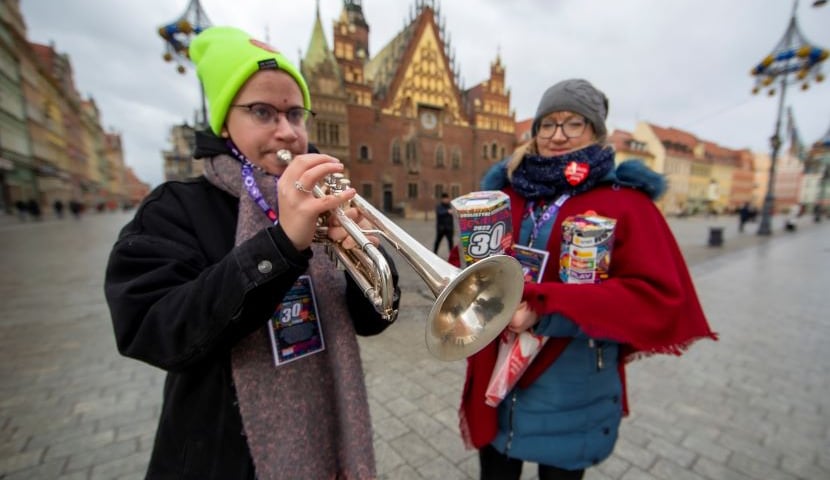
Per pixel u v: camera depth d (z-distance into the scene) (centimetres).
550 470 154
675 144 5122
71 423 263
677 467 228
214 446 93
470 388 156
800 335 449
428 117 3428
